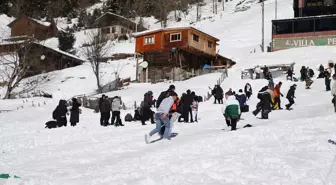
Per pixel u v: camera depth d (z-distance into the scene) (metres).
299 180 6.48
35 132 16.56
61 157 10.55
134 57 59.69
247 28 69.62
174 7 102.88
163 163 8.32
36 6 105.19
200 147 9.94
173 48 44.72
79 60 62.75
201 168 7.70
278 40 49.00
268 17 74.25
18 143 13.97
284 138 10.45
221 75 37.72
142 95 33.97
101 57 49.78
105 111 18.30
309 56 42.53
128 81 45.56
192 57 47.84
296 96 26.33
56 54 58.84
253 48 56.56
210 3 109.56
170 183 6.67
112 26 80.38
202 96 31.25
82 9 107.81
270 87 20.52
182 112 17.58
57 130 16.83
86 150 11.60
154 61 46.12
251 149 9.18
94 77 50.53
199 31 46.06
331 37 47.09
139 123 18.84
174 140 11.92
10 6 99.38
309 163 7.54
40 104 32.47
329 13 53.44
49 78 51.28
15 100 34.69
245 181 6.58
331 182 6.25
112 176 7.38
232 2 104.94
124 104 29.30
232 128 12.86
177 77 44.34
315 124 12.29
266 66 37.44
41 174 8.05
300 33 48.25
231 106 12.85
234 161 7.95
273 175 6.87
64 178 7.59
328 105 20.56
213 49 49.19
